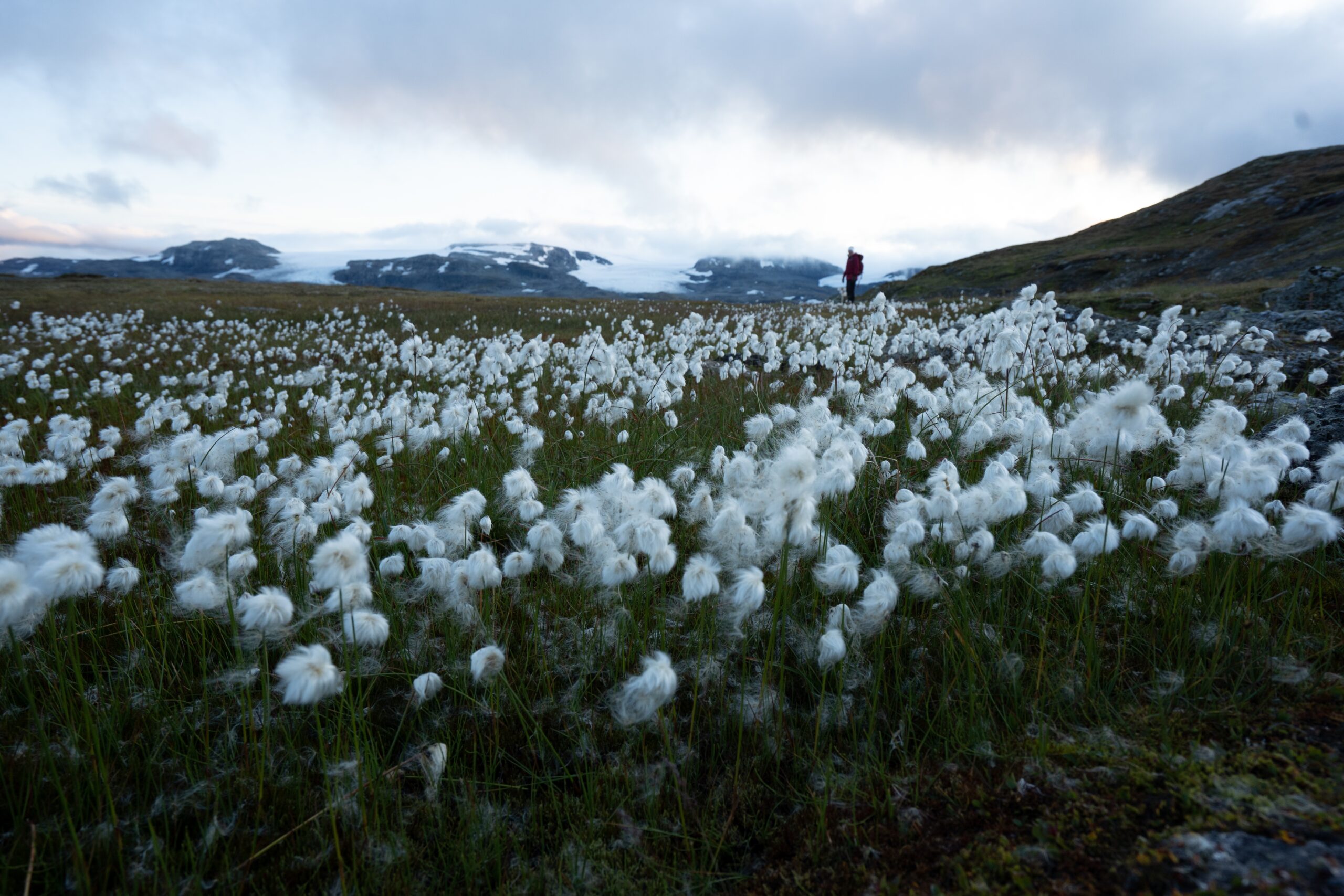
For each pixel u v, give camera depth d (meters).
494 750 2.65
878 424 4.35
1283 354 8.80
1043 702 2.55
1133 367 9.05
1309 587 3.03
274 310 29.23
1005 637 2.93
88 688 2.95
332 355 16.66
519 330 21.30
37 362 13.08
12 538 4.19
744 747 2.70
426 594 3.40
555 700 2.92
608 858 2.27
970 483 4.12
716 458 4.21
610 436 5.88
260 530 4.12
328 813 2.38
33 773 2.41
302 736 2.74
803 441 3.51
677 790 2.37
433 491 5.08
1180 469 3.41
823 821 2.17
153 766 2.57
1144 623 2.98
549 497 4.53
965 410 5.04
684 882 2.13
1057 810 2.00
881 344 8.70
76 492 5.07
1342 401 4.58
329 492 3.88
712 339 13.95
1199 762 2.02
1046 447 3.80
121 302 31.33
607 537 3.04
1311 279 13.34
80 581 2.21
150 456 4.63
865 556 3.57
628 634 3.13
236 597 2.97
